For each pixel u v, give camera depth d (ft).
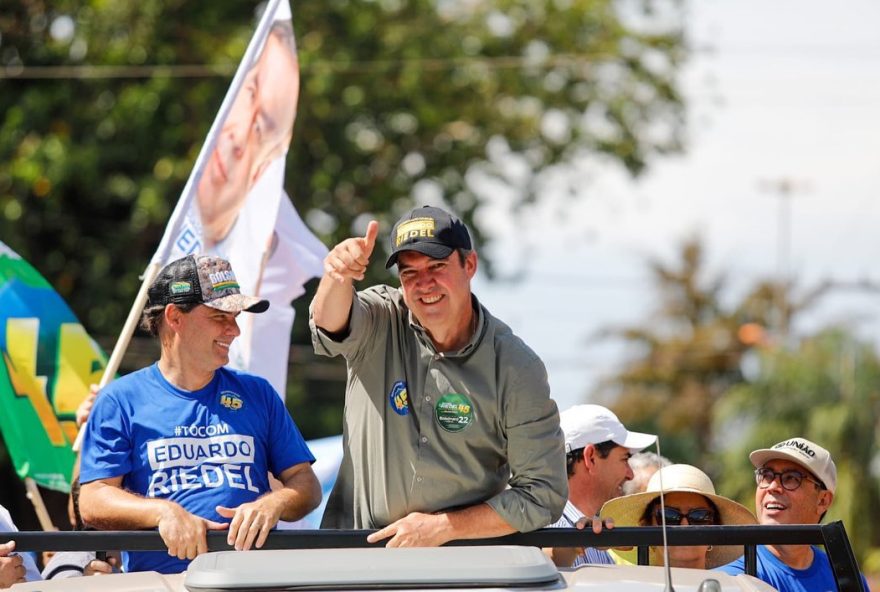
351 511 41.45
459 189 208.23
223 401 43.04
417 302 38.68
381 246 198.29
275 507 38.52
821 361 245.24
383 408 39.65
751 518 48.96
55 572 46.98
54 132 174.91
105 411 42.24
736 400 250.78
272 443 44.06
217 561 30.83
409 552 31.55
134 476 41.88
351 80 189.57
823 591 50.19
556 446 39.50
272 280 63.21
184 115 177.47
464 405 39.11
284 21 59.06
